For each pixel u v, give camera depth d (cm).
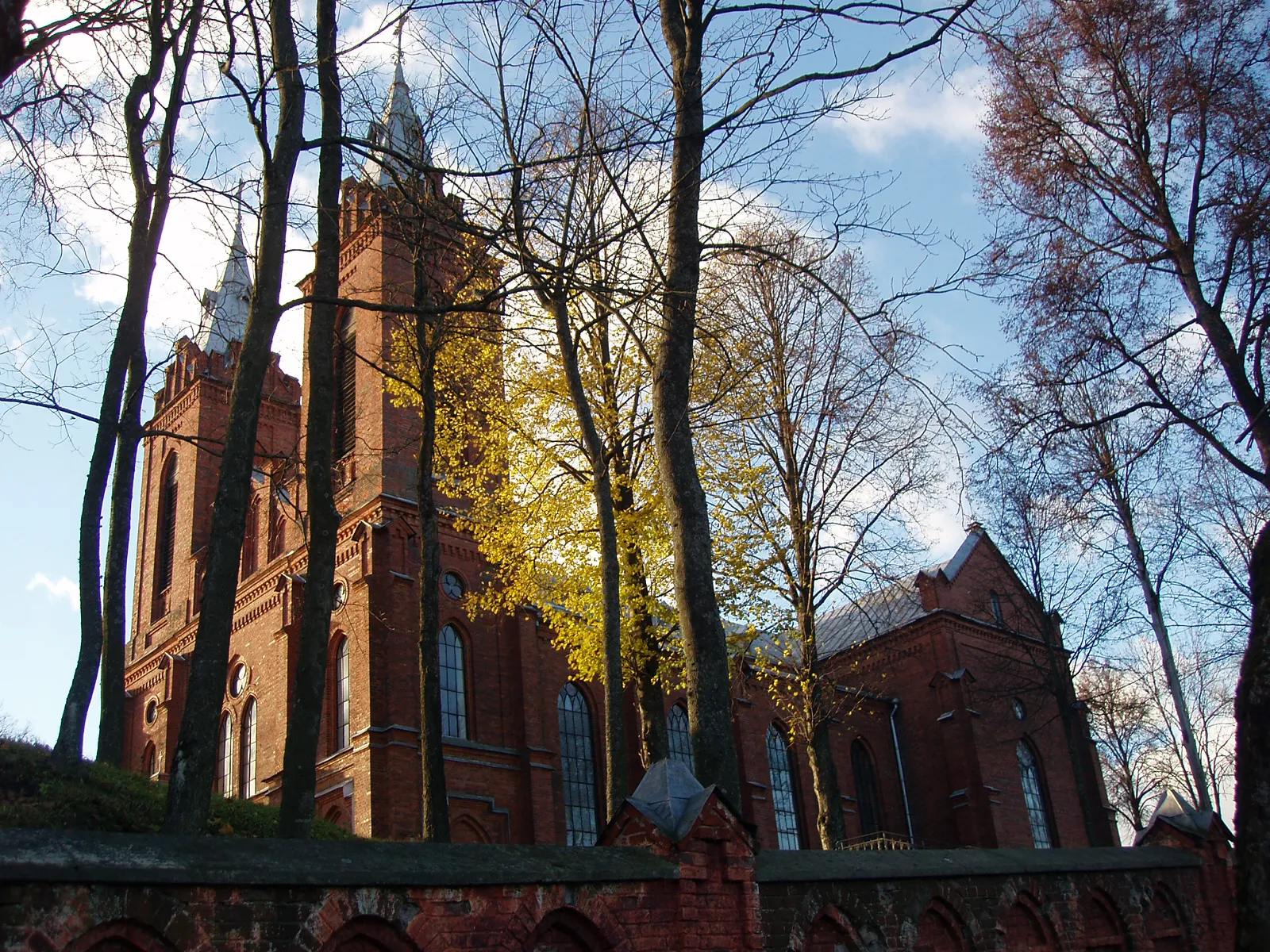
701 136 1058
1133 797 5144
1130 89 1889
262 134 1150
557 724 3316
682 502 1187
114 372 1480
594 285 1006
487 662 3080
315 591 1230
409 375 2033
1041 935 1215
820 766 2156
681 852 845
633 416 1895
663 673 2127
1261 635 1113
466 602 2742
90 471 1457
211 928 580
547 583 2141
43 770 1469
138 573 4269
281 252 1118
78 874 532
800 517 2239
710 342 1639
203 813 909
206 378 4181
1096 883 1324
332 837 1956
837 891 989
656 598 1983
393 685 2780
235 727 3284
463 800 2834
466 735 2953
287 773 1135
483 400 2088
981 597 4916
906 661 4769
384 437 3055
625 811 890
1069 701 3547
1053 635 3581
